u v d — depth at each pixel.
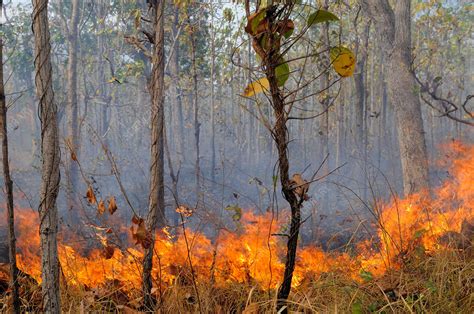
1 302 3.23
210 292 3.41
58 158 2.56
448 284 3.39
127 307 3.26
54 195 2.54
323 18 2.08
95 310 3.30
